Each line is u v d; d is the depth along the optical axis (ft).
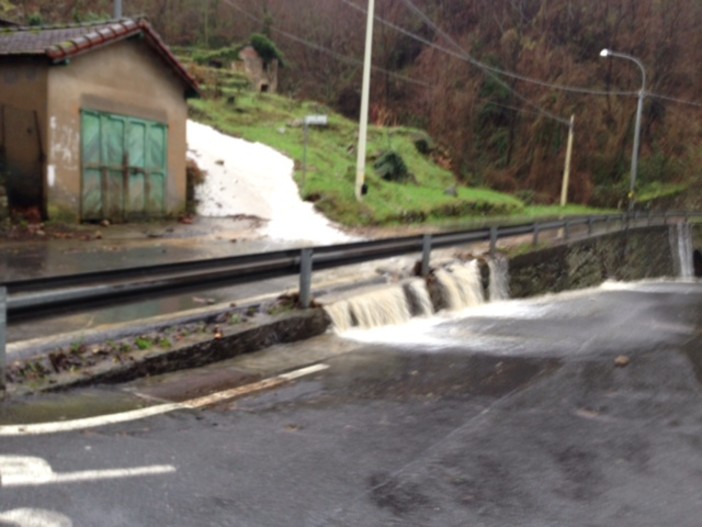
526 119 189.57
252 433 17.66
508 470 15.89
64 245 46.29
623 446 17.72
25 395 18.90
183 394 20.88
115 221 58.54
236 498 13.74
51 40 54.08
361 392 22.33
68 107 53.36
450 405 21.13
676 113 199.72
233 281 27.17
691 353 30.58
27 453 15.23
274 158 89.20
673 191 184.44
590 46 204.85
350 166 96.78
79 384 20.29
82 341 22.77
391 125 181.98
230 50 150.10
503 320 39.93
